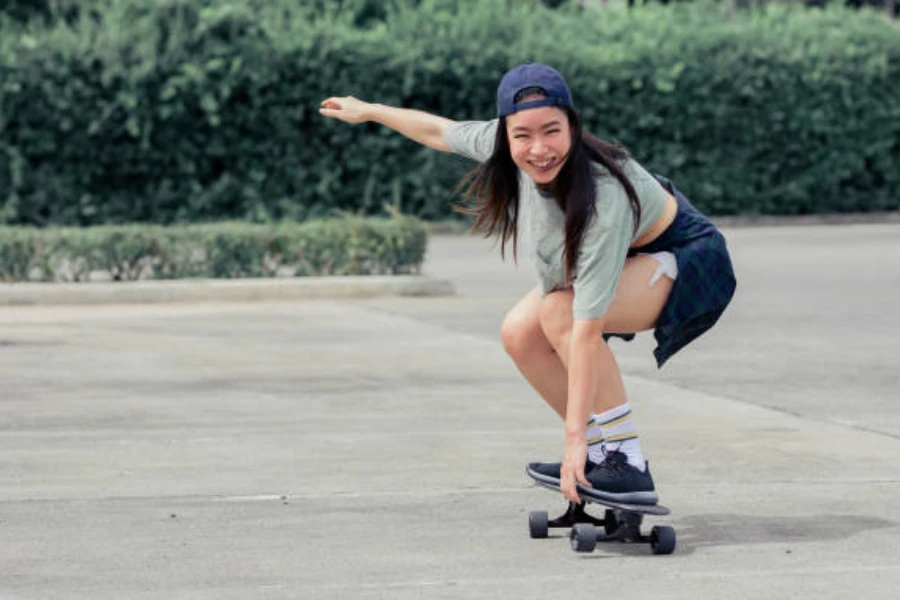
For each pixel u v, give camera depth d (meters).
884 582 7.73
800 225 43.16
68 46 37.62
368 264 25.25
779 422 12.68
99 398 14.10
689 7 45.53
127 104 37.75
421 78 40.03
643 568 8.01
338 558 8.28
